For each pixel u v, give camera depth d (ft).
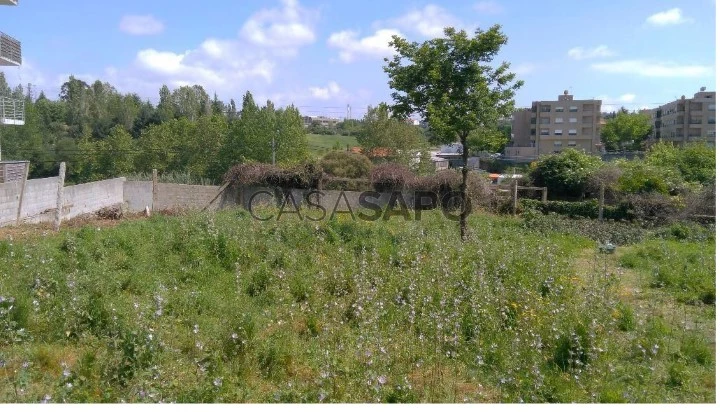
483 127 49.06
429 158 126.41
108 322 23.70
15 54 83.10
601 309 26.78
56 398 17.08
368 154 125.49
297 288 31.35
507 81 47.93
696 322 28.45
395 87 48.11
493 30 46.34
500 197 77.97
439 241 42.70
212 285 31.86
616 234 57.57
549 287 31.12
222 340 22.86
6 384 18.75
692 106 199.82
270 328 25.36
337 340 24.13
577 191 82.99
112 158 153.17
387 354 21.63
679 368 22.20
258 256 37.96
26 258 32.04
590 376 21.18
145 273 32.50
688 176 86.02
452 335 24.45
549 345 23.44
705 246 51.19
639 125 228.02
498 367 22.09
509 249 40.50
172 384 18.28
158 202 83.92
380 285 31.01
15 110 88.02
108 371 19.07
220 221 48.60
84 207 72.59
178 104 255.91
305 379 20.81
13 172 78.28
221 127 155.94
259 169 82.48
